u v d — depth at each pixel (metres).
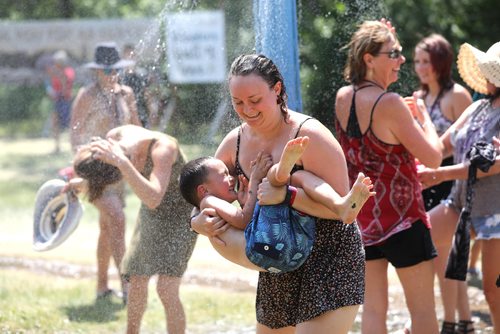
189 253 12.45
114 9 51.50
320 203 8.57
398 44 11.42
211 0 27.69
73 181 13.38
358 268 8.97
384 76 11.37
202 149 13.22
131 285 12.62
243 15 15.55
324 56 15.28
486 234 11.39
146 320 14.80
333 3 15.24
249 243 8.59
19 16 52.84
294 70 12.38
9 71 48.22
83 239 21.62
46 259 19.69
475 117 11.85
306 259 8.93
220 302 15.98
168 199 12.19
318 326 8.87
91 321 14.86
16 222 24.80
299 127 8.81
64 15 52.62
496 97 11.64
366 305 11.52
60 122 42.28
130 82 15.98
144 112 15.74
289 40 12.34
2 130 47.84
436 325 11.26
